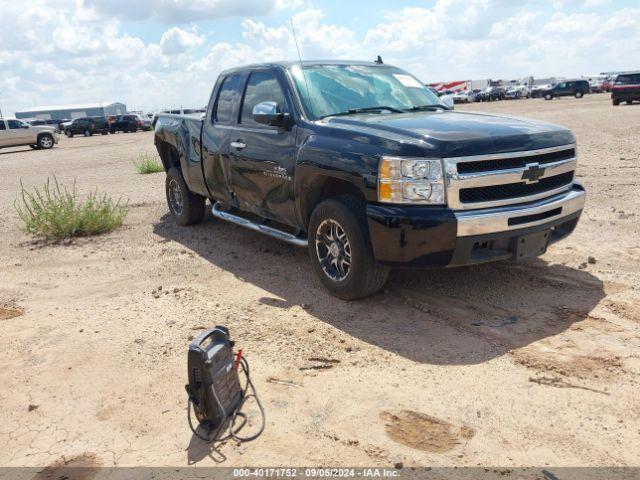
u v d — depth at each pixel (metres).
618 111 26.09
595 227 6.39
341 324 4.22
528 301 4.43
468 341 3.83
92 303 5.00
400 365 3.57
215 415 2.97
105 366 3.80
